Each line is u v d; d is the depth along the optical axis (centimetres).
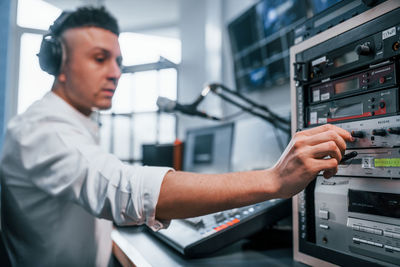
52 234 62
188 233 70
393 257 44
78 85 56
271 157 124
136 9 377
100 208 45
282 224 87
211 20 265
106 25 55
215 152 149
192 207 42
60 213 62
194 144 164
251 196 42
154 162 170
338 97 54
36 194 60
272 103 187
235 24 205
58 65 57
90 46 54
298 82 63
